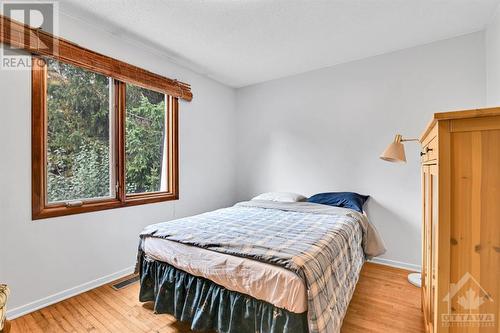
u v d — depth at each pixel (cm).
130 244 251
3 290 126
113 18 210
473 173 87
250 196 385
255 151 378
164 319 177
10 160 175
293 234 171
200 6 194
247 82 372
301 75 335
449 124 89
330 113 312
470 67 235
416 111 260
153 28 226
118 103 243
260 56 285
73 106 214
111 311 186
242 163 391
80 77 218
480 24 220
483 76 229
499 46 195
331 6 195
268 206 279
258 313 131
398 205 269
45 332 162
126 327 168
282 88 351
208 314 148
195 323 148
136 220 257
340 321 137
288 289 119
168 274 171
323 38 245
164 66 286
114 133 243
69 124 212
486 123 84
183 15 206
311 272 121
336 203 275
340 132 305
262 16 208
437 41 249
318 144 322
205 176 344
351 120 298
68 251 205
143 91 272
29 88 184
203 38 244
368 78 287
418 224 258
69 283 206
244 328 134
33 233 186
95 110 229
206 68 319
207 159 347
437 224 93
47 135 198
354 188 296
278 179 357
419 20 214
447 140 90
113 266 237
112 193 242
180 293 162
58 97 204
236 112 397
